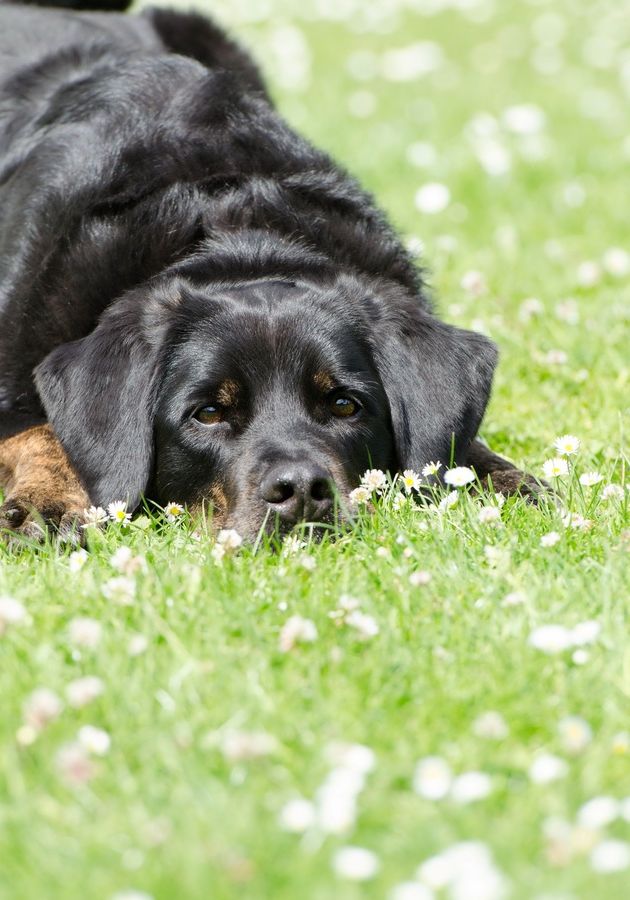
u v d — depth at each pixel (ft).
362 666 16.52
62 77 30.91
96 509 21.97
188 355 22.70
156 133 26.81
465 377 24.48
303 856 12.69
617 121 68.49
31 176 27.43
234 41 37.55
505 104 73.77
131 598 17.99
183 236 25.00
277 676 16.37
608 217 49.16
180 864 12.61
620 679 16.03
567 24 105.91
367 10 113.29
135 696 15.66
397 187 53.52
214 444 22.57
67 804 13.92
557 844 12.29
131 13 39.78
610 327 34.83
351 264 26.08
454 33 104.53
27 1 38.68
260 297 23.16
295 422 22.49
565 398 30.58
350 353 23.18
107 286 24.77
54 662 16.56
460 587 18.88
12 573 20.29
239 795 13.89
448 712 15.52
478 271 41.06
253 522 21.43
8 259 26.43
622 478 23.89
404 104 73.61
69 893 12.37
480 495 23.40
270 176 26.71
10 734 15.03
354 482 23.06
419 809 13.64
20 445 24.62
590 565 19.58
